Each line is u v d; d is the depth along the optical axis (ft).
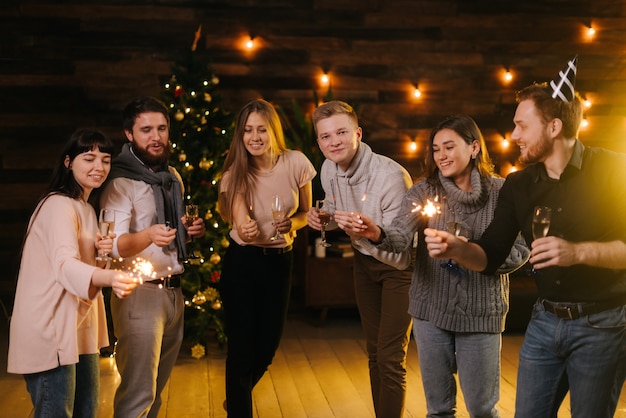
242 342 10.88
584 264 7.26
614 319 7.38
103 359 15.57
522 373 7.97
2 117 20.16
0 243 20.36
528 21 21.40
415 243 10.37
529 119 7.54
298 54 20.80
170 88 16.31
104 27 20.21
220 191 11.11
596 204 7.43
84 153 8.43
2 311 19.61
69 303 8.14
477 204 9.05
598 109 21.81
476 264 7.97
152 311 9.45
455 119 9.12
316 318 19.52
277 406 13.05
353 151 10.26
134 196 9.49
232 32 20.53
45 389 8.16
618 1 21.53
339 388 14.03
